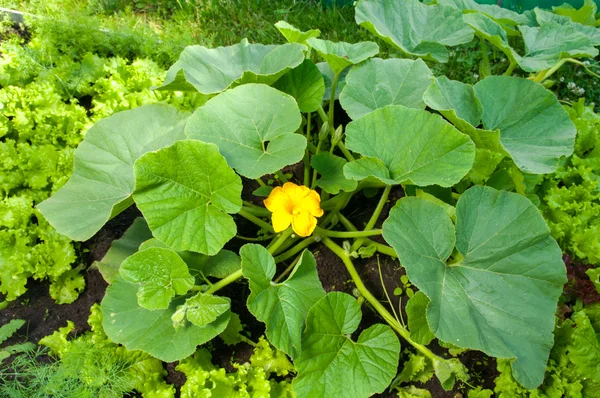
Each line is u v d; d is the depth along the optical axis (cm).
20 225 220
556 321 195
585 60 319
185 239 176
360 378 170
